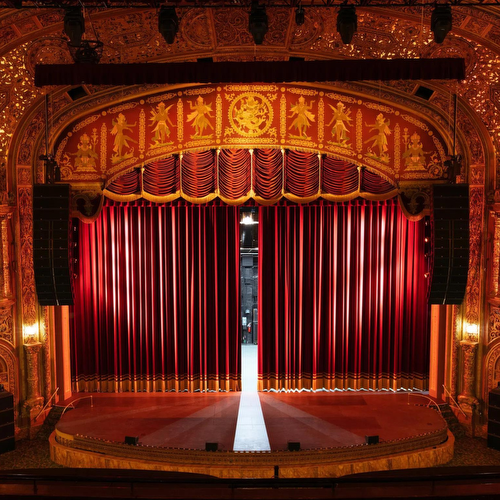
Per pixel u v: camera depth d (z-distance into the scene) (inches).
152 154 410.6
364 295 463.8
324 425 383.2
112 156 410.0
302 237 463.2
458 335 419.8
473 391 417.1
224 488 243.3
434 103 398.6
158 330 470.0
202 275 466.9
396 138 409.1
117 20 324.2
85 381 462.6
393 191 414.9
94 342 462.9
